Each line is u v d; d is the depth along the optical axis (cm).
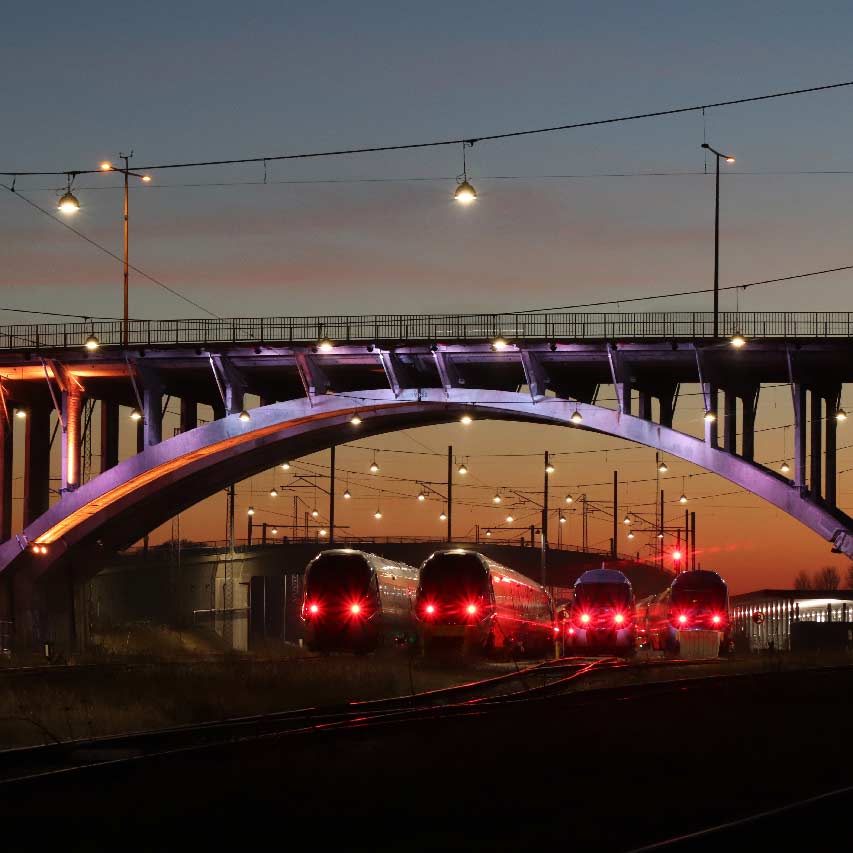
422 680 5025
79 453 8531
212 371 8156
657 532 13488
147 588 10906
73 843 1778
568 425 7631
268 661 5334
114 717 3391
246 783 2216
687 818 2016
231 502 11900
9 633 8631
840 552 7119
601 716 3525
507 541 13450
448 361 7644
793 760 2752
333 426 8256
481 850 1762
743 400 7675
